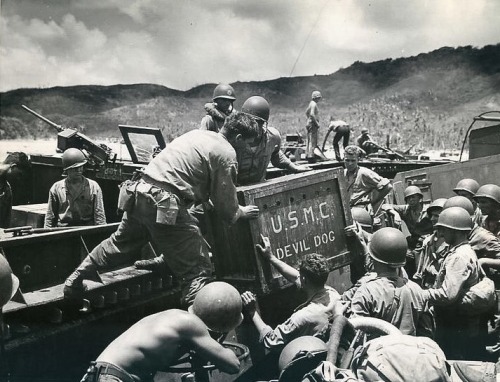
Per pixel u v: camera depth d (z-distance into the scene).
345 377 2.82
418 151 11.07
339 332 3.14
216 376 3.52
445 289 4.16
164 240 3.93
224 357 3.14
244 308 3.77
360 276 4.63
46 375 3.79
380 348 2.99
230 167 3.88
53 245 4.26
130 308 4.40
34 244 4.13
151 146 7.36
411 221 6.05
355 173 6.21
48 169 7.96
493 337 4.55
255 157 4.38
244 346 3.66
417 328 3.85
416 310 3.73
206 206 4.12
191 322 3.11
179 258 3.96
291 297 4.33
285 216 4.10
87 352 4.08
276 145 4.77
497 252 4.79
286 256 4.07
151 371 3.10
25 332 3.71
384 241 3.73
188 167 3.86
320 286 3.60
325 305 3.55
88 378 3.03
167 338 3.07
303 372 3.08
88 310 4.08
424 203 6.84
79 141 7.64
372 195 6.17
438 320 4.43
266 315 4.30
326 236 4.34
